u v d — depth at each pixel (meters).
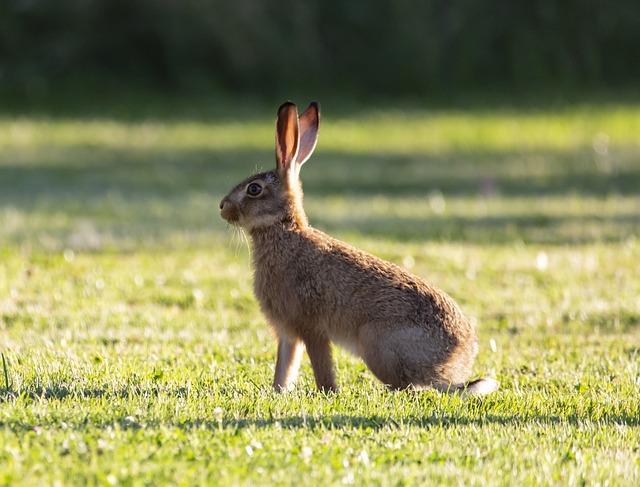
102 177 41.31
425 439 10.65
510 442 10.64
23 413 11.02
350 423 11.20
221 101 64.19
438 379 12.84
